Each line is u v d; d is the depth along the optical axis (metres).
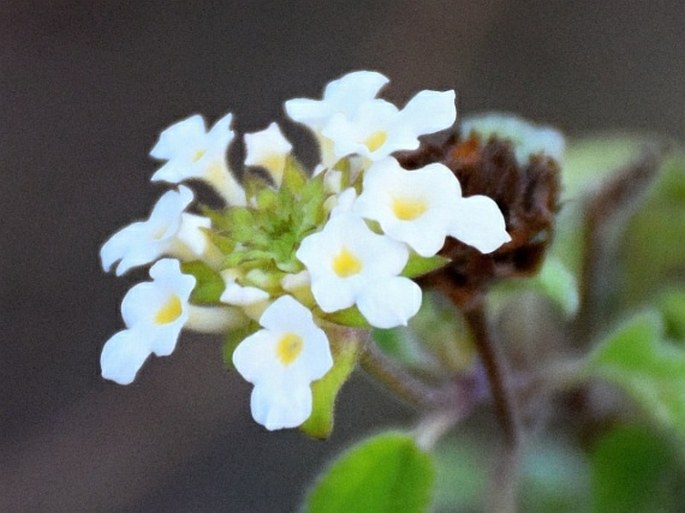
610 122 0.23
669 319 0.16
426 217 0.11
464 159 0.12
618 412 0.17
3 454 0.23
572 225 0.16
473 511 0.18
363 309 0.10
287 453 0.22
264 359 0.10
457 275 0.13
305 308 0.10
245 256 0.11
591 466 0.16
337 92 0.12
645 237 0.17
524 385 0.15
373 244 0.11
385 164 0.11
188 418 0.23
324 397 0.11
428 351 0.15
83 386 0.23
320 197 0.11
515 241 0.12
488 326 0.13
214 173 0.12
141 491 0.23
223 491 0.22
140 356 0.11
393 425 0.22
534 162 0.13
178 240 0.11
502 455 0.15
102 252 0.11
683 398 0.14
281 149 0.12
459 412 0.14
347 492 0.14
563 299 0.13
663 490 0.16
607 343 0.15
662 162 0.17
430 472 0.14
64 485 0.23
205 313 0.11
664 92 0.23
